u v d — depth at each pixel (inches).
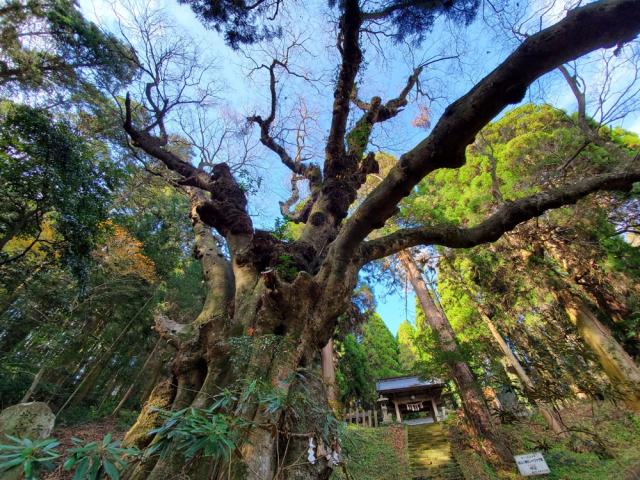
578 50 87.5
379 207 125.0
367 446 310.2
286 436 95.3
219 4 245.1
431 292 469.4
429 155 110.1
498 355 339.3
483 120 100.0
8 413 129.9
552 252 373.1
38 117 277.4
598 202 291.4
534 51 87.4
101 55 364.8
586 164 305.7
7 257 312.0
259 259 179.9
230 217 215.2
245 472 85.5
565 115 370.6
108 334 533.3
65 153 288.0
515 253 366.0
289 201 343.6
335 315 144.7
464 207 406.6
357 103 305.4
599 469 228.4
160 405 135.0
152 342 612.1
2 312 367.9
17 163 262.8
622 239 309.0
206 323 152.0
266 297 137.5
